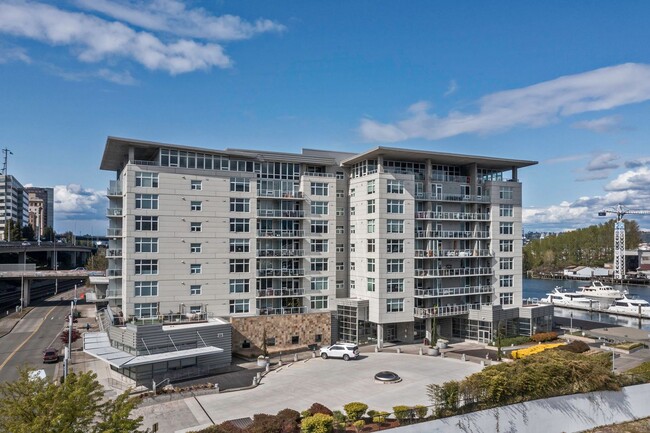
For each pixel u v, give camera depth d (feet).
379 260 207.51
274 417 108.37
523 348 205.67
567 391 128.57
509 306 236.84
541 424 122.93
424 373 161.99
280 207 214.28
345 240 228.63
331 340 212.84
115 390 143.43
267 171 214.28
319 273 216.54
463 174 241.76
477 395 118.21
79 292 401.70
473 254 229.86
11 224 519.19
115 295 197.16
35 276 326.24
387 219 210.18
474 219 231.09
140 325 158.92
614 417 132.77
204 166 197.16
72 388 77.15
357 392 141.28
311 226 215.92
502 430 118.11
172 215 189.57
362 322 214.69
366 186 216.54
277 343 200.64
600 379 131.03
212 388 142.61
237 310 200.64
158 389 139.23
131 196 183.01
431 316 212.23
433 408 116.88
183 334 168.25
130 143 184.14
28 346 200.75
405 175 215.31
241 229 202.59
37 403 72.59
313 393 141.08
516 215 241.96
